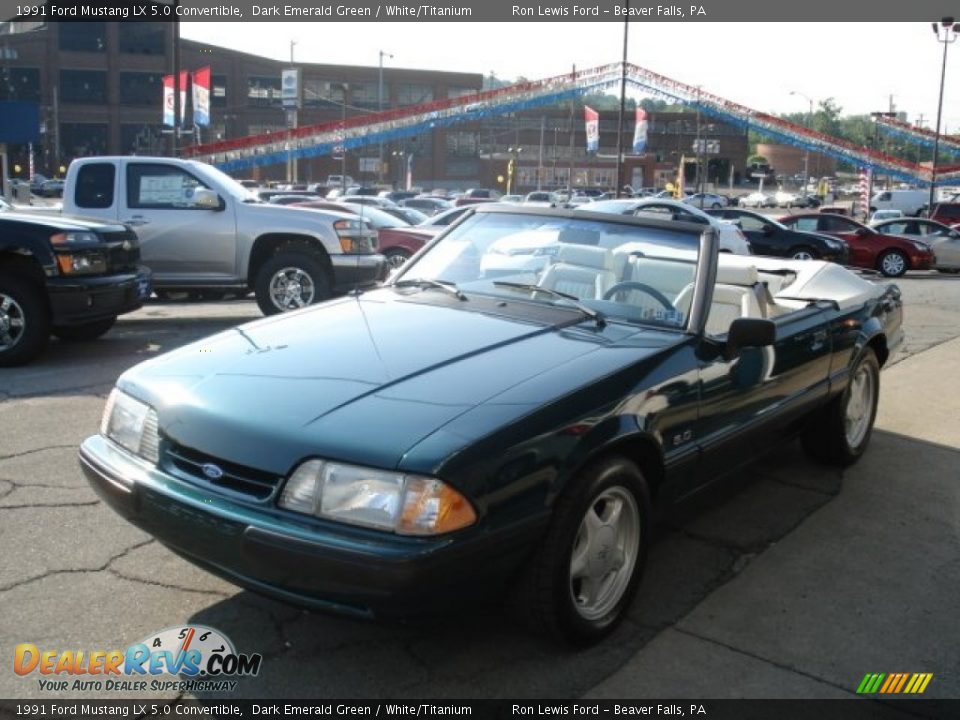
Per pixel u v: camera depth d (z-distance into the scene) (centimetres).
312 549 266
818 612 360
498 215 453
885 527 452
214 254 961
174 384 318
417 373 315
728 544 425
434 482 265
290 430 281
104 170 950
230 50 7712
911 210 5569
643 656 322
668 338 364
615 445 318
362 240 984
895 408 692
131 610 341
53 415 587
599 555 322
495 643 326
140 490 303
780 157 13362
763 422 416
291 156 1930
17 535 399
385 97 8150
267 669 306
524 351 337
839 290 542
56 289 707
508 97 2212
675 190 4869
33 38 7331
